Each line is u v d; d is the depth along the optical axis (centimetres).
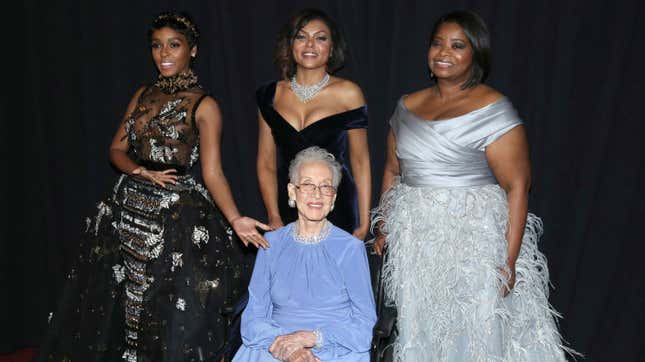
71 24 403
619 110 342
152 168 329
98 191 412
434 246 291
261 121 335
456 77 293
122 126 342
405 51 353
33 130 419
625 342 355
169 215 324
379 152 367
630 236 351
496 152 287
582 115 345
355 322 275
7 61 412
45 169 421
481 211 288
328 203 276
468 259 287
